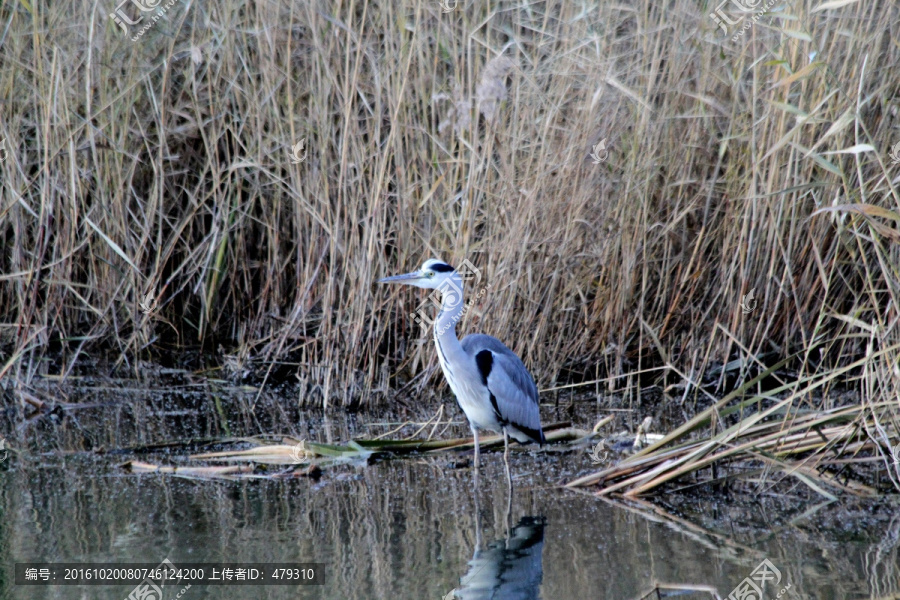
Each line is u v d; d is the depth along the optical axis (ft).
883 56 37.65
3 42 38.88
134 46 39.86
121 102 41.14
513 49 41.01
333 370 40.19
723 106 38.60
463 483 30.78
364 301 38.52
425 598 21.80
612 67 36.91
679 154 39.78
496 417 31.35
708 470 30.78
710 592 21.84
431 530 26.27
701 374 39.42
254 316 46.16
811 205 39.19
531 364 40.40
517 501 28.86
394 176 40.93
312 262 41.19
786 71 35.70
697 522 26.84
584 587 22.36
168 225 45.14
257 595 22.07
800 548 24.71
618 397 40.88
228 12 38.99
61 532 25.68
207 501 28.53
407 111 38.96
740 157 38.42
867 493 28.63
